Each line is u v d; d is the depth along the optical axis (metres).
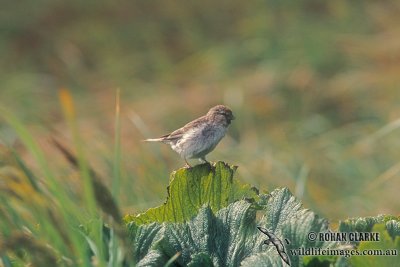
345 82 20.22
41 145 12.10
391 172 13.12
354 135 16.94
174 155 12.84
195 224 5.50
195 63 23.95
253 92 20.59
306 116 19.45
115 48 27.11
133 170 10.80
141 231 5.41
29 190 4.80
